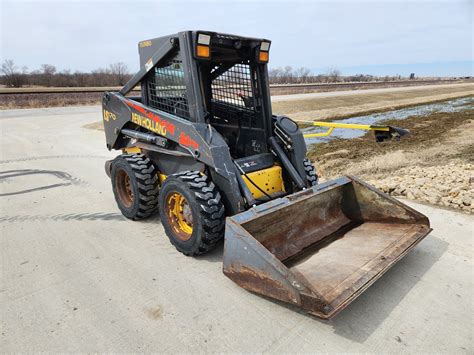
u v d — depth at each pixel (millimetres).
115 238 3836
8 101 21359
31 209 4719
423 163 6820
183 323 2480
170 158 3799
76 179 6113
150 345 2279
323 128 12109
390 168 6500
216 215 3072
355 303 2672
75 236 3895
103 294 2828
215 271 3152
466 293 2768
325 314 2096
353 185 3621
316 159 7629
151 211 4145
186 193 3160
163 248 3596
